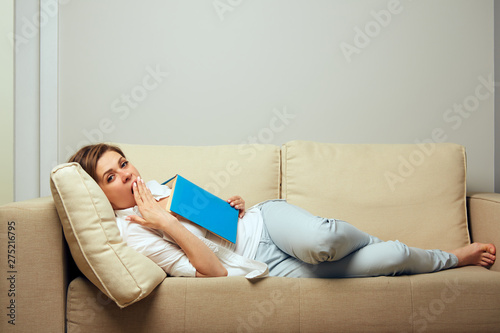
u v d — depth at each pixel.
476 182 2.10
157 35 1.98
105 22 1.96
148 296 1.09
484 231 1.53
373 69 2.06
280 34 2.03
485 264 1.43
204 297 1.10
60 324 1.10
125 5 1.97
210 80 2.00
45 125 1.94
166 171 1.61
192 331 1.09
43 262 1.10
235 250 1.34
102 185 1.24
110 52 1.96
